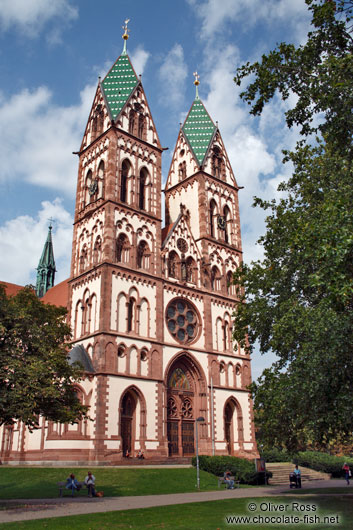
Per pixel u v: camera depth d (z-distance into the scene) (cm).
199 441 5334
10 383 2581
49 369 2738
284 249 3145
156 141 6278
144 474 3869
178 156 7306
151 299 5356
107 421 4453
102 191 5653
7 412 2519
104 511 2323
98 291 5044
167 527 1884
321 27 2297
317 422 2538
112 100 6184
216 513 2322
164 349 5266
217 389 5697
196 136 7275
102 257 5166
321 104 2288
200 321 5847
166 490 3503
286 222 3167
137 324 5091
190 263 6119
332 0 2191
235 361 6075
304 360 2467
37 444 4853
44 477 3638
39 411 2817
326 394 2386
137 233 5534
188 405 5444
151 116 6381
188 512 2330
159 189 6059
